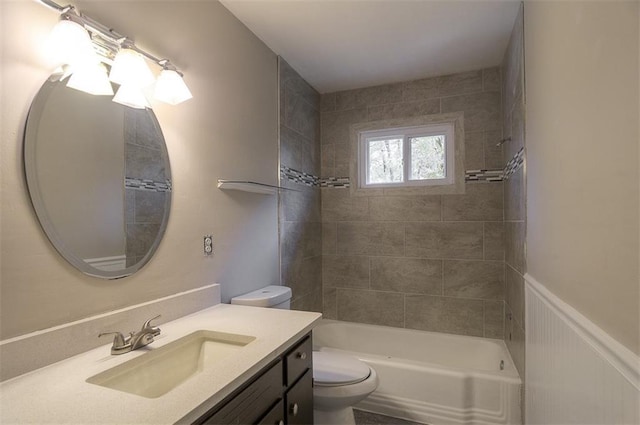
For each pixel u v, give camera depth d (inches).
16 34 37.5
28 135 38.0
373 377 72.0
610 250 31.7
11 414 29.3
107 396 32.1
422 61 100.3
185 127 61.7
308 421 54.6
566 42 44.4
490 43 90.2
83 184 43.8
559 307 45.6
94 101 45.6
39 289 38.6
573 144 41.8
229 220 73.2
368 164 121.8
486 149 104.7
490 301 104.3
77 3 43.5
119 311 47.4
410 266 113.1
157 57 56.2
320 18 78.3
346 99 121.6
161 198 55.9
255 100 84.5
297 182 106.0
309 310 112.4
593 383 34.5
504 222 102.0
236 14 76.2
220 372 36.7
